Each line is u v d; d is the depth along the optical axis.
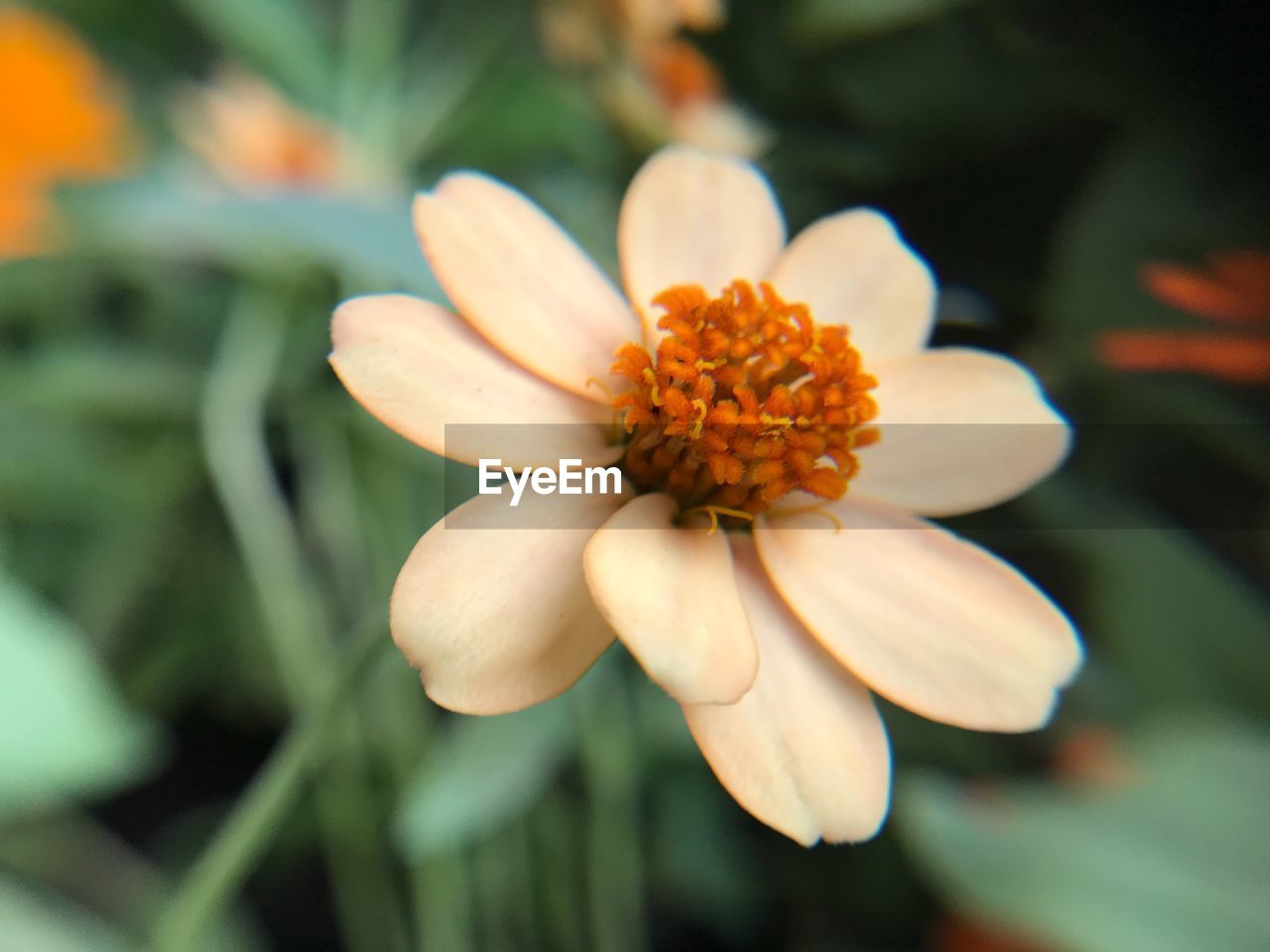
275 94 0.22
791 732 0.11
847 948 0.19
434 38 0.24
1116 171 0.18
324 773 0.17
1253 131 0.17
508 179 0.23
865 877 0.19
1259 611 0.17
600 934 0.17
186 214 0.17
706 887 0.19
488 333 0.11
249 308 0.18
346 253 0.16
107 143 0.19
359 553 0.19
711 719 0.11
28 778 0.14
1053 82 0.18
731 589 0.11
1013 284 0.19
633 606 0.10
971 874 0.14
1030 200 0.19
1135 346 0.16
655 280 0.12
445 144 0.23
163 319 0.22
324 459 0.19
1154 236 0.17
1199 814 0.15
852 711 0.11
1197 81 0.17
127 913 0.18
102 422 0.20
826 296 0.13
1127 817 0.15
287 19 0.22
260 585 0.17
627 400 0.12
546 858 0.18
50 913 0.15
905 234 0.19
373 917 0.18
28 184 0.18
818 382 0.12
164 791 0.20
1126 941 0.14
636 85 0.19
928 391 0.12
